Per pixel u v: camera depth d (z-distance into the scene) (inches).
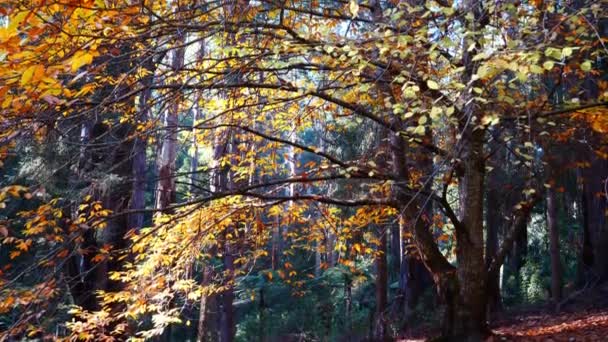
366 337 595.8
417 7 185.6
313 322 706.8
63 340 244.8
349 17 229.8
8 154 161.3
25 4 113.8
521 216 280.5
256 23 201.2
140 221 381.1
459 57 207.5
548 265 761.0
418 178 287.0
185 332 661.3
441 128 240.7
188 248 277.9
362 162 276.8
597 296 478.6
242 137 306.7
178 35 169.0
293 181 226.7
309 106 261.0
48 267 179.9
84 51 126.1
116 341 298.7
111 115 228.1
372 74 237.3
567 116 265.3
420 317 581.0
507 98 170.9
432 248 275.9
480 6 194.9
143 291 263.3
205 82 204.2
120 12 140.3
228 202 291.0
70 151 225.3
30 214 228.5
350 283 677.3
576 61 227.9
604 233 528.7
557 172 312.7
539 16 194.5
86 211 276.4
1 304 165.2
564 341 291.6
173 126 191.5
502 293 775.1
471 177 266.1
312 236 329.1
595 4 175.0
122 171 320.5
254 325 740.0
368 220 313.7
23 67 116.4
